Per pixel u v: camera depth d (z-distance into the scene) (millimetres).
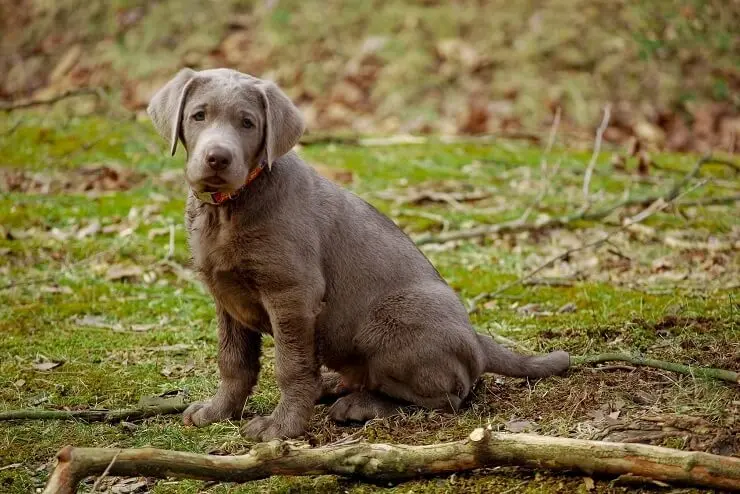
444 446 4656
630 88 15109
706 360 5949
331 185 5691
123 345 6926
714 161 11969
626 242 9445
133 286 8367
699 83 15422
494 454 4590
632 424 5023
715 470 4344
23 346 6852
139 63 16578
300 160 5594
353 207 5711
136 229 9750
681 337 6355
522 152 12984
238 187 4965
